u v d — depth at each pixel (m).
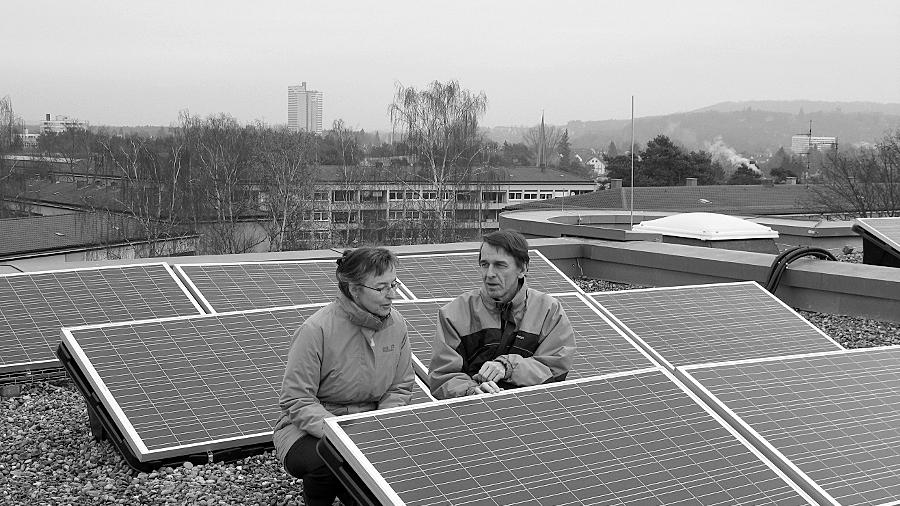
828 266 12.76
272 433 6.52
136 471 6.42
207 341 7.31
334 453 4.61
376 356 5.52
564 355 6.16
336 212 57.03
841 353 6.94
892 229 15.12
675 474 4.77
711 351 9.09
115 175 64.06
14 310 8.94
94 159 70.00
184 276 9.93
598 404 5.19
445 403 4.89
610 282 15.45
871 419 6.00
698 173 99.06
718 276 13.68
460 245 14.71
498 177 60.69
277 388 6.93
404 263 11.66
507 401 5.02
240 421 6.56
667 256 14.38
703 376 6.12
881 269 12.47
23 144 93.38
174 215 53.62
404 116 59.47
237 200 54.25
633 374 5.58
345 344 5.45
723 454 5.03
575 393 5.24
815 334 9.93
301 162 55.19
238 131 57.09
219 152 54.84
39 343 8.59
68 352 7.11
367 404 5.63
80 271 9.67
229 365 7.08
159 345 7.14
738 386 6.08
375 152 64.12
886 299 11.88
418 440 4.58
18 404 8.18
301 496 6.09
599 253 15.53
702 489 4.70
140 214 52.94
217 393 6.77
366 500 4.43
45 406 8.09
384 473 4.32
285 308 7.98
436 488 4.29
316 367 5.43
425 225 56.22
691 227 20.78
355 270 5.35
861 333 11.70
